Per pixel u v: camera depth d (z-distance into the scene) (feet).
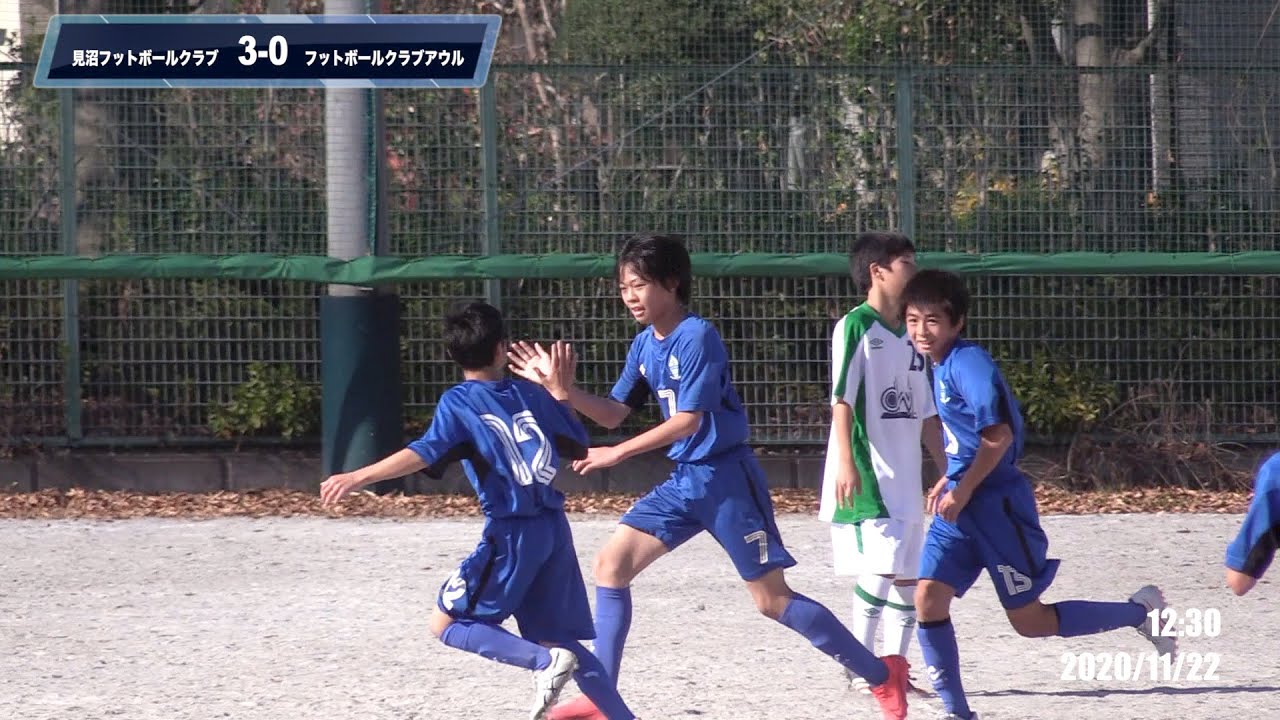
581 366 116.78
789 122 116.57
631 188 115.96
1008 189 117.70
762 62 133.90
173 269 112.68
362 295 113.39
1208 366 120.78
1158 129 118.52
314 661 68.49
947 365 55.57
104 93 113.29
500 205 115.24
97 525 103.24
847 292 118.52
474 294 116.98
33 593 82.89
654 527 58.59
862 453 62.23
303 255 113.80
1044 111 117.91
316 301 116.16
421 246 114.73
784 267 115.65
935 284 55.57
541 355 56.85
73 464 114.52
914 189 116.98
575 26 135.74
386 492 113.39
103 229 113.60
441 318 116.98
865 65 116.57
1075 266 116.88
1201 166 118.93
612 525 105.50
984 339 119.44
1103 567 91.56
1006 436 53.98
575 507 112.47
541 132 115.24
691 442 57.93
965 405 55.42
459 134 114.93
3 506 109.50
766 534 57.82
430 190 114.83
